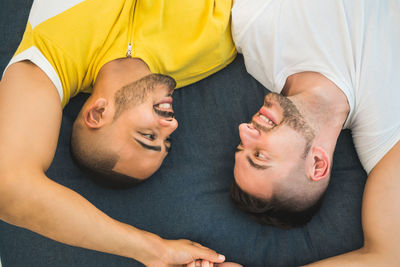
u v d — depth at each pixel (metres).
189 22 1.43
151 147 1.30
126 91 1.31
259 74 1.52
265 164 1.29
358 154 1.43
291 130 1.30
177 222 1.47
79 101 1.51
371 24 1.34
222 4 1.45
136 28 1.40
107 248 1.21
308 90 1.35
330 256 1.42
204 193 1.50
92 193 1.46
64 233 1.14
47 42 1.28
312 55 1.37
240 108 1.56
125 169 1.32
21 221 1.13
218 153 1.53
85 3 1.32
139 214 1.47
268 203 1.33
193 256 1.37
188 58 1.45
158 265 1.32
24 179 1.08
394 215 1.28
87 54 1.35
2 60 1.61
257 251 1.46
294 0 1.39
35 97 1.19
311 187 1.31
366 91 1.33
